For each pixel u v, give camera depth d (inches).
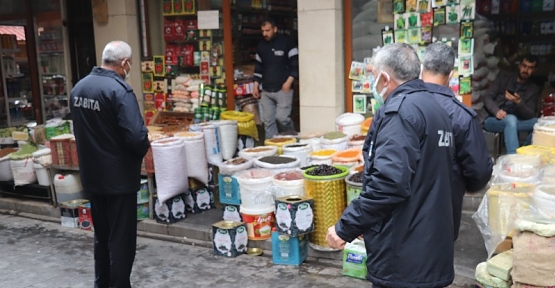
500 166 148.6
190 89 279.4
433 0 217.3
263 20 295.6
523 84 221.0
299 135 235.9
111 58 144.9
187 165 210.7
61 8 322.3
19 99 349.1
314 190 169.6
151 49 295.4
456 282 150.1
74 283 171.0
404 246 93.7
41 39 333.7
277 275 167.6
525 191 135.5
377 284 97.4
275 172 188.5
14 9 336.8
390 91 99.0
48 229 226.2
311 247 175.5
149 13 291.7
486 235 140.3
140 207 213.2
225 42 273.7
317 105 239.6
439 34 218.8
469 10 211.8
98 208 151.6
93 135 143.9
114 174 144.3
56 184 234.7
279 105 264.8
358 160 186.9
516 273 123.4
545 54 289.4
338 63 234.4
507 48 294.2
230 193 194.7
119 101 140.0
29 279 175.2
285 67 263.3
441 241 95.2
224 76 277.9
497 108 217.6
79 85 145.3
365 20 231.9
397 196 89.4
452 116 111.7
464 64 215.9
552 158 151.8
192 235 201.6
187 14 282.7
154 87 294.7
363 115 237.8
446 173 96.8
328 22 229.9
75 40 327.9
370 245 97.0
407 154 89.5
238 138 241.3
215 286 162.6
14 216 248.1
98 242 154.9
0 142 290.8
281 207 168.1
